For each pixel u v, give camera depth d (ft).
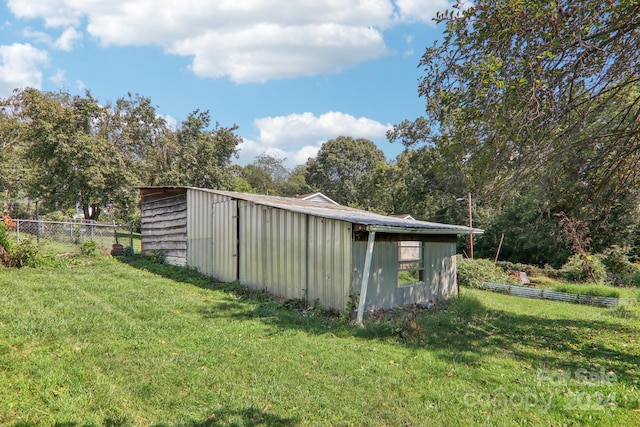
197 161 95.04
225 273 37.45
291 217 31.09
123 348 17.08
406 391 14.76
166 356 16.57
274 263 32.40
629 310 36.86
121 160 75.66
